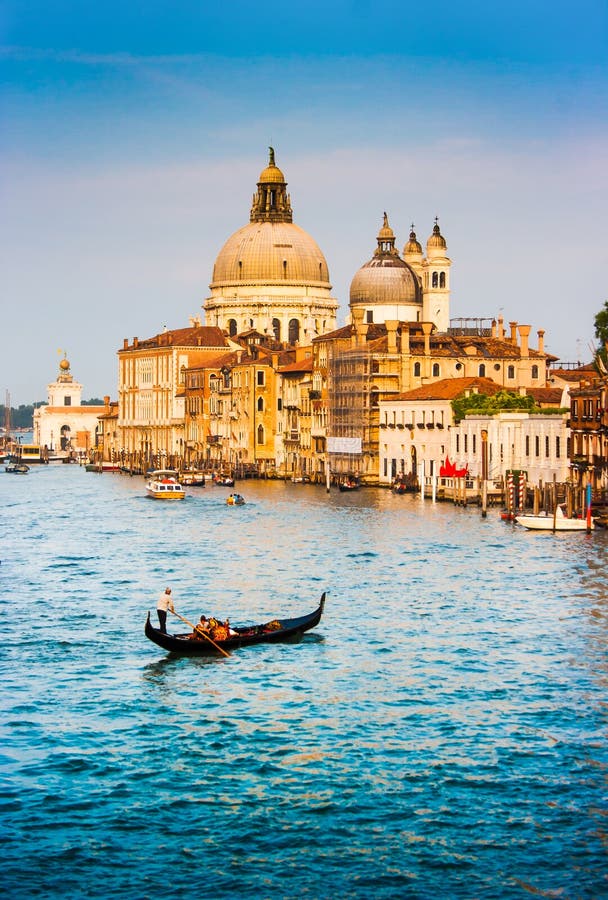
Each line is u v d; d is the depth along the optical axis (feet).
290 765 194.49
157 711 219.41
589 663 247.91
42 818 177.17
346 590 331.77
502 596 320.50
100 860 166.61
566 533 458.50
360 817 177.27
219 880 162.09
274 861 166.30
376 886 160.66
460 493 598.34
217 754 199.00
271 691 230.68
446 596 321.32
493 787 186.09
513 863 165.27
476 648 260.62
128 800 182.60
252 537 465.47
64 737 206.18
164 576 360.48
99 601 317.83
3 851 168.55
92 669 246.27
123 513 591.78
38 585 344.90
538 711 217.15
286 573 364.58
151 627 255.91
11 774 191.01
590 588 332.19
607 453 496.64
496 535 455.63
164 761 196.24
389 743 203.00
